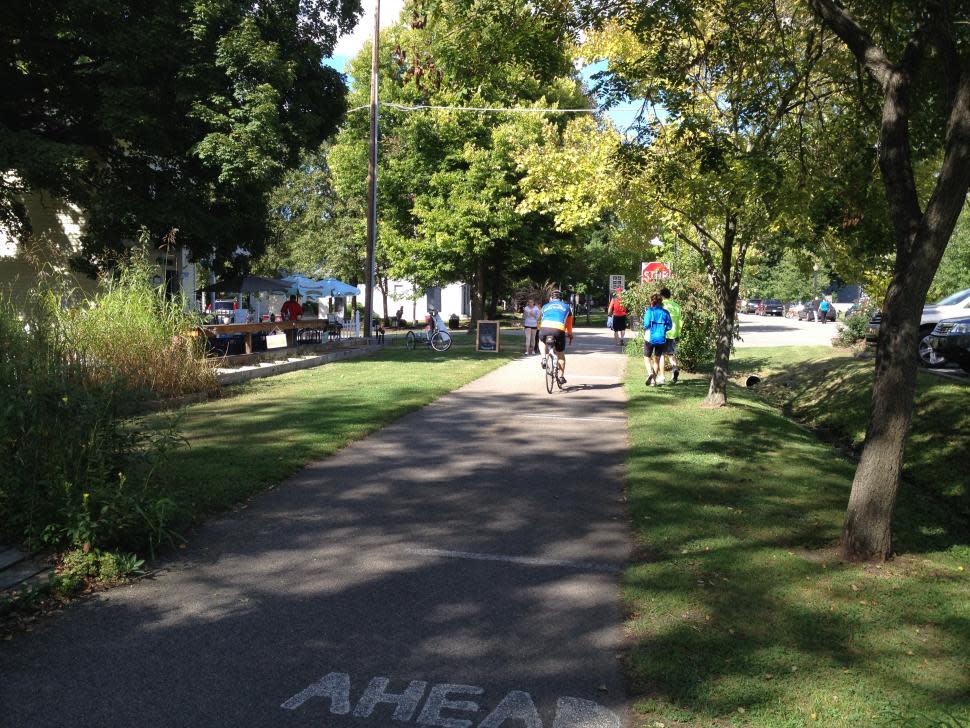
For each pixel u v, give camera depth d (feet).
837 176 33.58
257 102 59.67
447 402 42.27
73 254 74.79
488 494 24.40
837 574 18.31
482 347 78.79
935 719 11.77
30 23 58.03
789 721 11.75
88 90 62.49
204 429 32.35
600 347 89.40
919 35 20.20
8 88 60.90
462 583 17.22
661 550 19.52
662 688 12.73
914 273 19.03
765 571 18.17
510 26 30.66
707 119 33.04
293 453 27.89
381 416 35.91
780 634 14.80
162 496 19.48
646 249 46.19
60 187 60.34
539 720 11.80
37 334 23.47
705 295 62.13
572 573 17.95
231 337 59.36
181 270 82.48
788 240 41.68
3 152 53.42
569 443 32.14
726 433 34.45
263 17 62.49
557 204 43.68
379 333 92.94
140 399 22.06
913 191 19.67
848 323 80.43
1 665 13.10
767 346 93.61
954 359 50.88
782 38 32.50
